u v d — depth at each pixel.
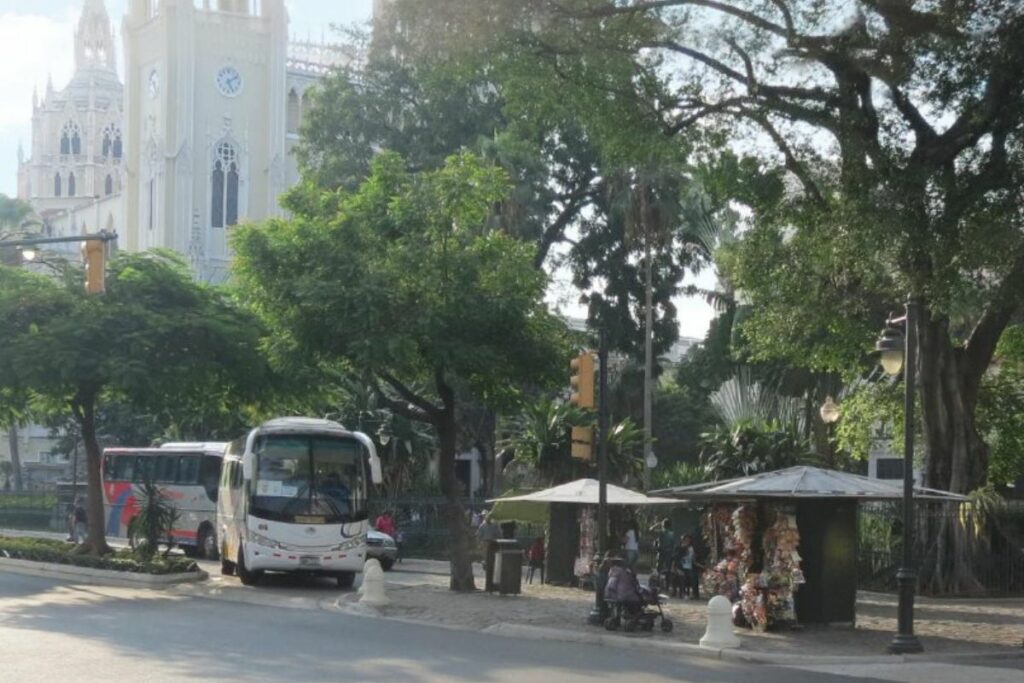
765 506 24.77
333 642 20.48
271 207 107.12
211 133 105.75
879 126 27.03
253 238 29.58
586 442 24.34
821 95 27.42
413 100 58.69
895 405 39.47
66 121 163.00
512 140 50.25
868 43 25.69
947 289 26.14
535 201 54.91
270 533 32.28
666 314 59.66
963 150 26.36
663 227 53.03
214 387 36.72
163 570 32.59
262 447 32.91
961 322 38.78
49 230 126.69
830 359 37.16
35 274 36.66
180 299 36.31
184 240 103.44
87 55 167.38
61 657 17.92
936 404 33.88
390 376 30.53
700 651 20.81
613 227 57.03
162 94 104.44
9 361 34.06
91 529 37.00
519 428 49.41
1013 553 33.69
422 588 31.70
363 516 33.09
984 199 25.47
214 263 104.38
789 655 20.25
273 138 107.62
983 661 20.20
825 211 28.11
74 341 33.50
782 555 23.95
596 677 17.27
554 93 28.16
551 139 55.44
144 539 35.97
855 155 26.45
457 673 17.20
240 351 35.28
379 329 28.41
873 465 55.75
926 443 34.19
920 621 26.16
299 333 29.05
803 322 34.12
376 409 50.06
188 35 104.62
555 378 30.41
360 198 30.17
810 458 43.53
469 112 57.12
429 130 58.06
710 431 51.62
